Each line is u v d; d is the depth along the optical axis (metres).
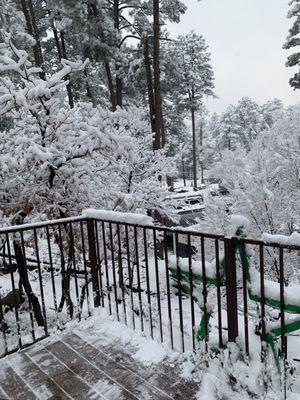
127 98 21.92
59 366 3.00
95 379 2.79
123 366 2.93
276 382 2.50
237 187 8.09
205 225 8.32
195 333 3.15
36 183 5.67
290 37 23.14
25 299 7.18
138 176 9.36
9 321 6.20
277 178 8.70
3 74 12.48
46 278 8.34
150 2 17.81
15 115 5.52
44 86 5.30
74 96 23.25
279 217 7.84
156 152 10.36
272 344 2.59
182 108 35.28
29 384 2.79
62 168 5.54
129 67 18.66
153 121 15.61
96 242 4.10
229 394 2.50
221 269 2.85
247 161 8.55
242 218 2.50
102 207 6.34
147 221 3.17
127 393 2.60
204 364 2.77
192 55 35.91
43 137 5.62
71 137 5.53
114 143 5.64
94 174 5.96
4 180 5.49
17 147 5.35
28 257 9.95
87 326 3.66
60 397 2.62
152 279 8.95
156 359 2.98
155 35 14.62
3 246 5.73
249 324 3.48
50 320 5.95
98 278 4.08
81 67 5.45
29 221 5.95
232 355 2.64
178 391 2.58
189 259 2.82
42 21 21.08
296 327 2.50
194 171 37.31
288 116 9.95
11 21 15.91
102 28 16.28
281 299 2.31
